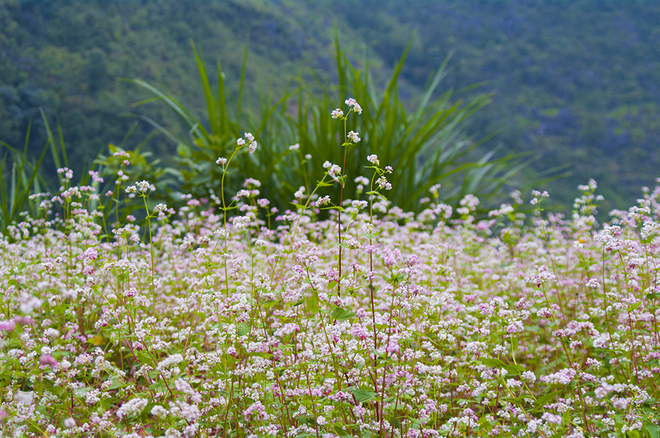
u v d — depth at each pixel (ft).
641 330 11.20
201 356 9.92
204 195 25.09
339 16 281.13
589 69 294.25
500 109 263.70
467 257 17.56
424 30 296.51
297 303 9.61
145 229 16.99
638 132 259.39
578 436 8.00
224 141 26.89
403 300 9.86
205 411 9.06
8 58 143.43
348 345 8.98
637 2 336.29
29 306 7.61
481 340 11.27
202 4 211.41
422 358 10.99
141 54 172.24
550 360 13.29
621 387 8.87
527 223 22.70
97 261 12.84
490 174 33.73
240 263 10.92
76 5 172.24
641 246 12.54
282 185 27.71
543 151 246.47
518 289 15.96
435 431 8.85
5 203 26.12
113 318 10.96
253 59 200.75
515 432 8.96
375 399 8.48
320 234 18.07
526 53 298.76
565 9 337.31
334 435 8.48
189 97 164.86
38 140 128.06
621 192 229.86
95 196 14.30
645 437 8.60
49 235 17.02
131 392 9.59
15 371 9.34
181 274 15.66
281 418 9.63
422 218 19.61
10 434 8.42
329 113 29.17
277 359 10.21
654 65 293.64
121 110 144.77
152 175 24.44
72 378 10.32
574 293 15.40
